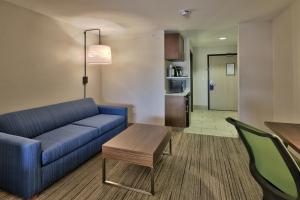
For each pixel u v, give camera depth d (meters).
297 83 2.54
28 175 1.80
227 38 4.93
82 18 3.19
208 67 6.50
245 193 1.97
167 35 4.23
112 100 4.65
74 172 2.41
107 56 3.66
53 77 3.25
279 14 3.04
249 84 3.52
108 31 4.09
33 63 2.89
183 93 4.40
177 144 3.36
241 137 1.38
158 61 4.22
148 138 2.38
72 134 2.49
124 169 2.49
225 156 2.86
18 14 2.64
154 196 1.94
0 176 1.96
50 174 2.03
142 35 4.29
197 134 3.92
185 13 2.91
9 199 1.86
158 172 2.41
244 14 3.03
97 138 2.87
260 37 3.42
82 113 3.38
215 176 2.30
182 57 4.64
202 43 5.71
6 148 1.88
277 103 3.23
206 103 6.62
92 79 4.32
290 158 0.98
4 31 2.48
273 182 1.22
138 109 4.47
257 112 3.51
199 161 2.70
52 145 2.11
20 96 2.72
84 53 3.99
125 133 2.57
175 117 4.30
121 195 1.96
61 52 3.40
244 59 3.51
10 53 2.56
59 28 3.33
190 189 2.05
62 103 3.18
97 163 2.67
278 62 3.14
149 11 2.86
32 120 2.51
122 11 2.86
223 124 4.72
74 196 1.94
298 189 1.00
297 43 2.50
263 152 1.21
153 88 4.31
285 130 1.72
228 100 6.43
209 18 3.21
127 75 4.48
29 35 2.81
